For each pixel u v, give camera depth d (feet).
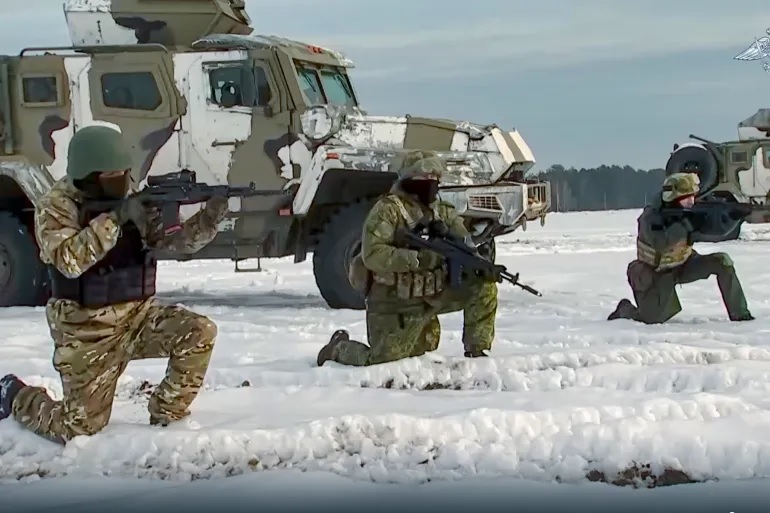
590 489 12.44
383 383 17.83
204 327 14.07
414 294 18.06
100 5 33.58
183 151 30.76
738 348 19.48
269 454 13.51
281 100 30.30
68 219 12.79
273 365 19.65
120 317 13.58
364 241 17.89
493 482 12.71
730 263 24.57
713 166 51.90
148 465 13.35
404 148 30.71
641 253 24.84
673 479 12.64
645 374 17.37
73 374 13.57
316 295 35.68
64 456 13.57
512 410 14.47
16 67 31.27
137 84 30.89
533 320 26.11
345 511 11.76
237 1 34.91
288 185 30.35
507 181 31.09
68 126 31.14
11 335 24.90
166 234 13.61
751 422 13.76
